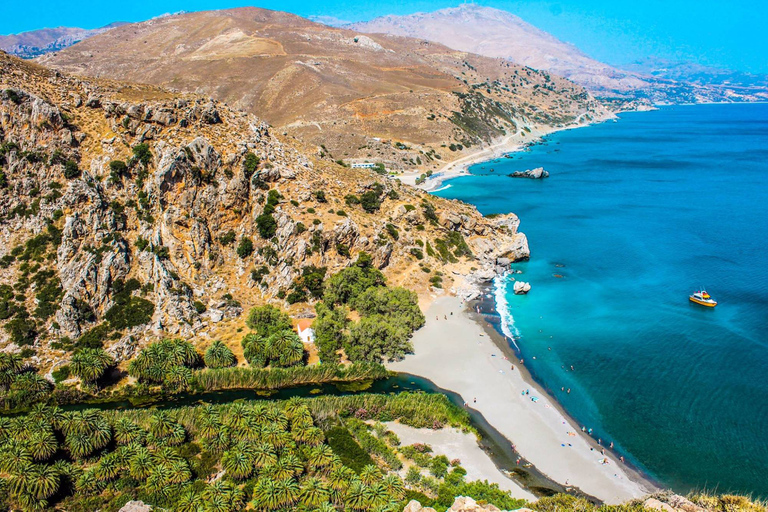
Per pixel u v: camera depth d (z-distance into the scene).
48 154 100.38
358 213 126.19
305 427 69.88
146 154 105.44
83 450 65.06
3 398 77.69
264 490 58.84
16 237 95.50
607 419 79.06
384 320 100.81
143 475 62.69
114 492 61.59
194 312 98.00
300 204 116.38
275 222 111.12
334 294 105.81
